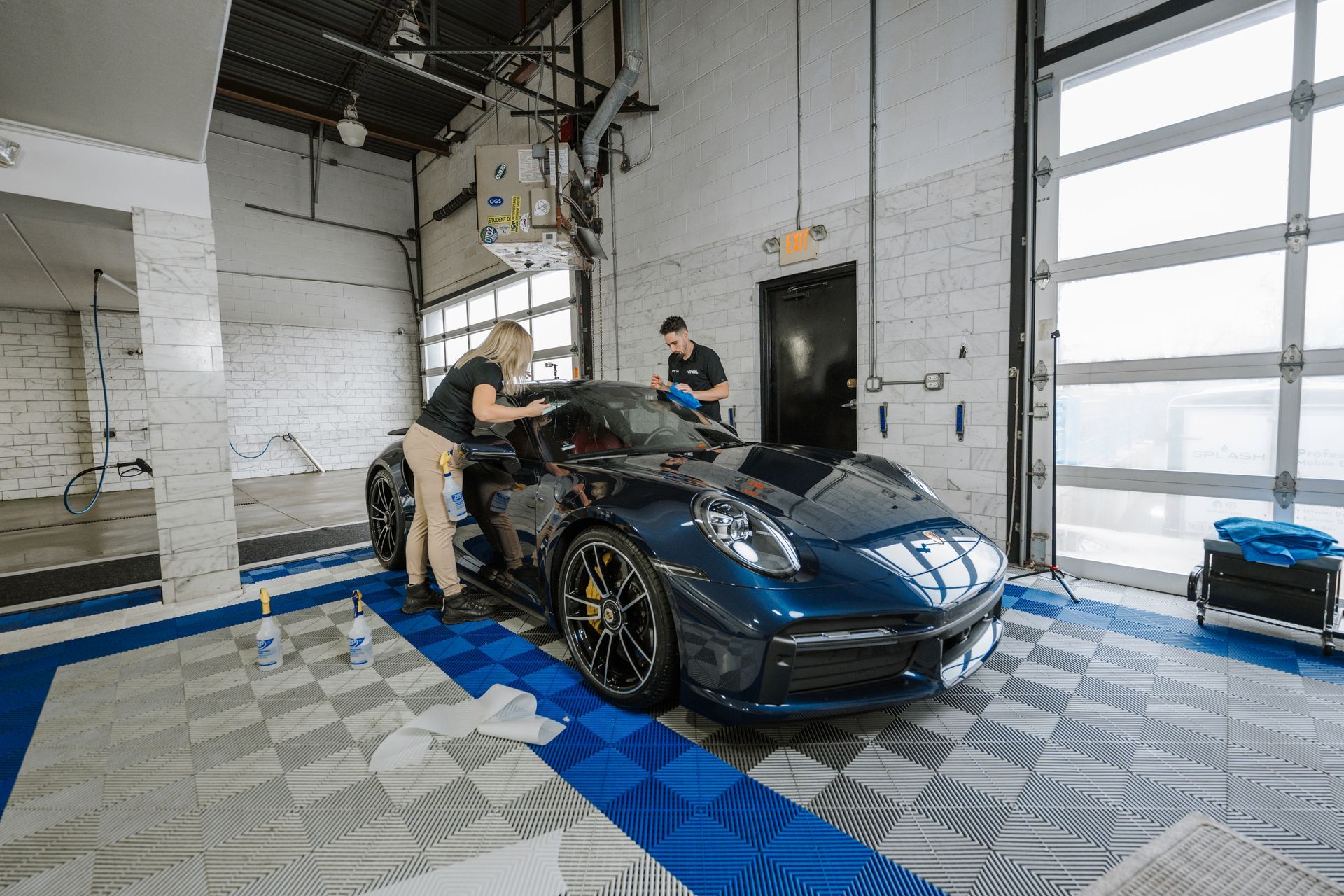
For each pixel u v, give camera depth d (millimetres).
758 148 3990
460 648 2051
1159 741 1415
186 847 1128
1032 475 2854
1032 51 2758
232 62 6594
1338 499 2143
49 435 6531
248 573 3115
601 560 1670
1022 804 1199
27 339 6395
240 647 2119
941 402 3141
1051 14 2705
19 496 6344
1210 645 1970
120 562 3465
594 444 2129
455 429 2199
